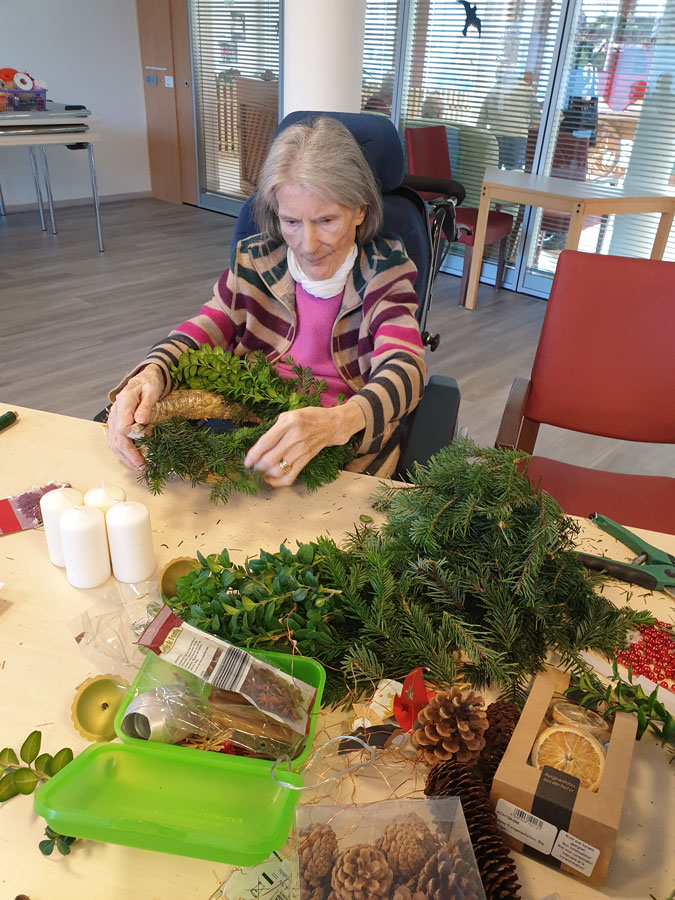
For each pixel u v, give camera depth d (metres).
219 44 5.11
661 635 0.77
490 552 0.77
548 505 0.77
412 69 4.32
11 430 1.17
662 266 1.51
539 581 0.75
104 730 0.64
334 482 1.06
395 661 0.72
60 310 3.65
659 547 0.95
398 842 0.51
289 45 3.15
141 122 5.93
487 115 4.08
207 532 0.94
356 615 0.75
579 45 3.61
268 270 1.38
